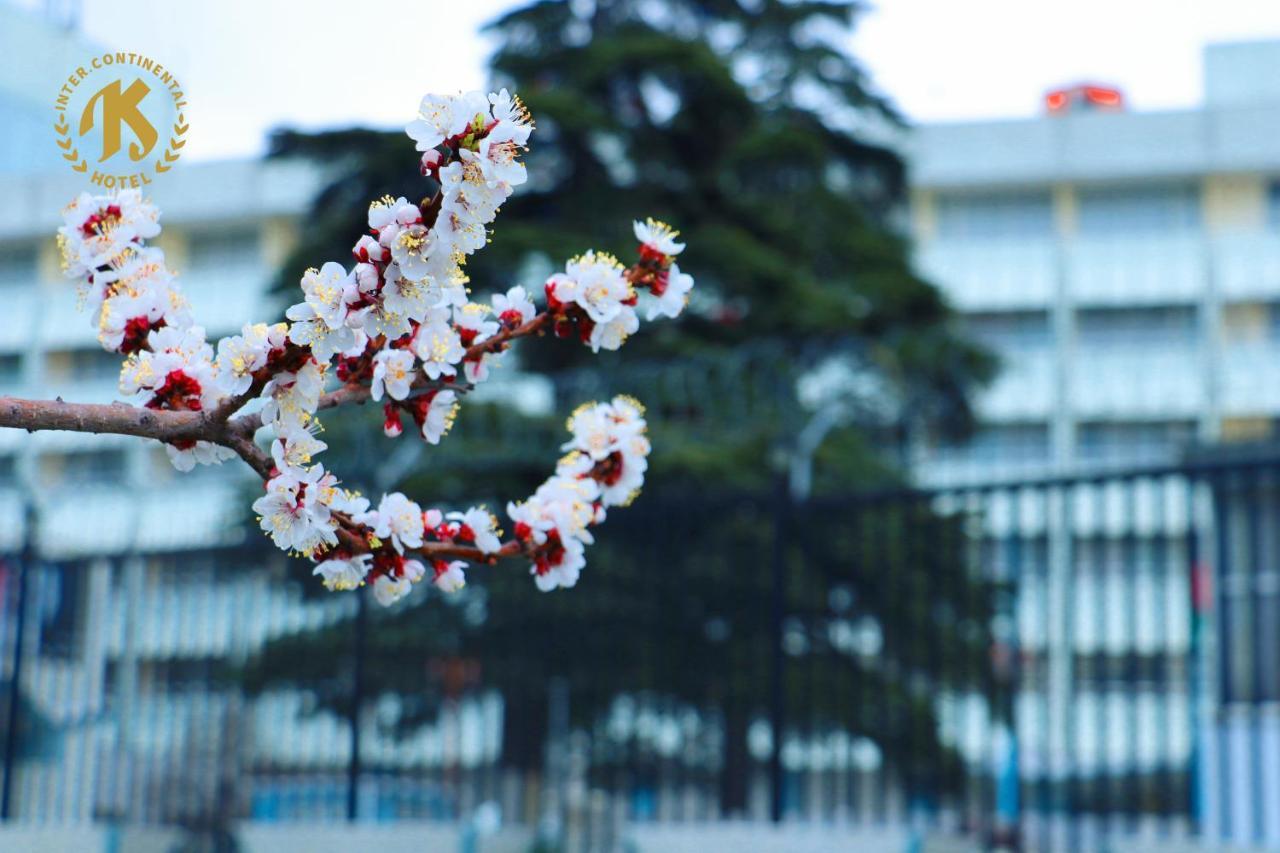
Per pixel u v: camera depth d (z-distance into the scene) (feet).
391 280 8.23
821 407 62.23
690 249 62.34
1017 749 25.05
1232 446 42.65
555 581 10.16
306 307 8.27
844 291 68.54
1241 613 41.34
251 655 29.78
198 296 118.42
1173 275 115.44
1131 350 114.11
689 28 76.38
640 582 27.76
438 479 50.24
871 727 28.17
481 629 30.09
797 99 77.36
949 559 27.35
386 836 27.71
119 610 31.89
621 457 10.44
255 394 8.70
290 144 61.52
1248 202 122.93
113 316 9.27
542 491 10.27
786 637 37.63
